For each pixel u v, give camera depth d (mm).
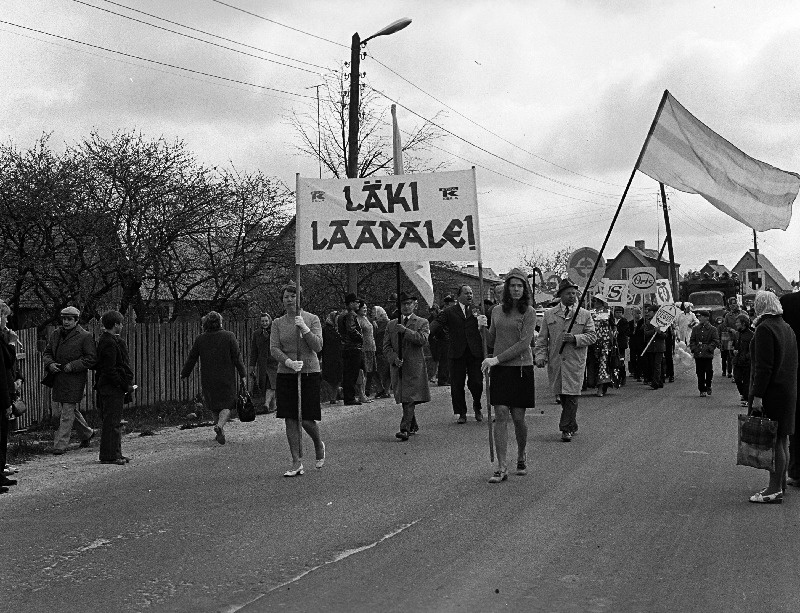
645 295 26781
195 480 9648
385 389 19734
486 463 10336
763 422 7875
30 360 14438
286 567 6164
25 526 7570
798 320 8547
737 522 7355
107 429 10922
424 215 10453
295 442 9820
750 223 11508
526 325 9117
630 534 6984
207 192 23359
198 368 18953
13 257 21469
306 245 10570
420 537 6945
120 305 23375
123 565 6285
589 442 11867
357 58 21438
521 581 5805
